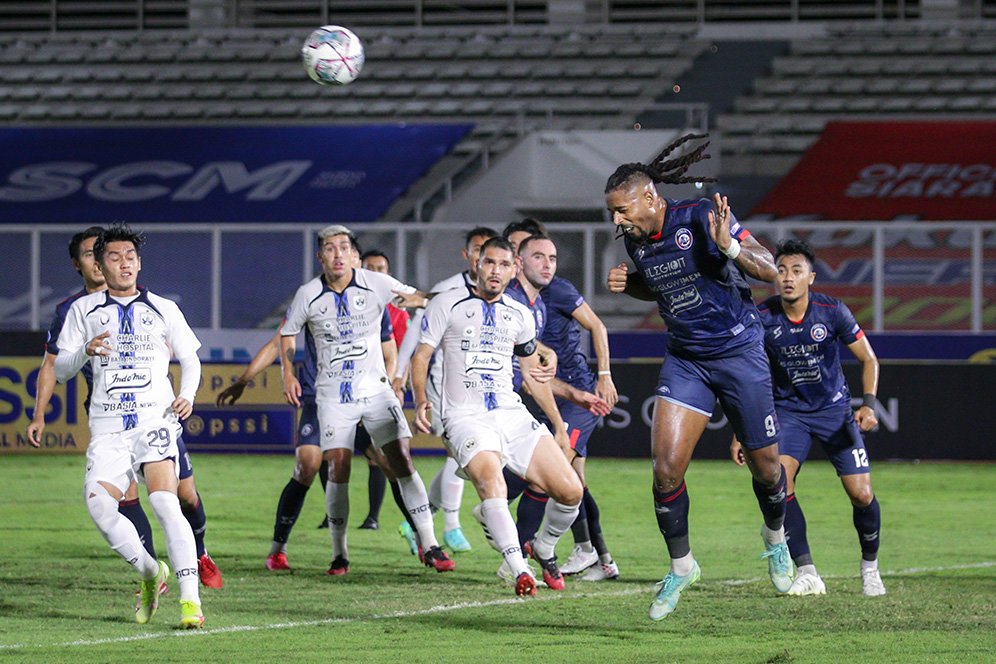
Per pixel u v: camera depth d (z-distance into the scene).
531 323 26.38
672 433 22.94
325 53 34.72
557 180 82.69
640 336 60.50
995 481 51.12
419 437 59.62
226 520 40.16
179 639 21.64
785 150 87.88
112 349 22.78
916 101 92.88
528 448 25.64
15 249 71.88
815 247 74.69
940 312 71.44
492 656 20.28
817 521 39.78
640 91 95.00
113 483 22.55
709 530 37.62
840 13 101.69
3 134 90.38
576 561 28.98
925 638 21.75
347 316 29.95
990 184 82.50
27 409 60.53
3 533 37.00
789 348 26.48
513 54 99.56
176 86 99.12
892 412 57.66
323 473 38.50
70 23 105.75
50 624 23.06
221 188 84.81
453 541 33.12
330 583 28.16
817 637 21.88
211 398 60.44
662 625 23.06
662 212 22.42
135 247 23.12
